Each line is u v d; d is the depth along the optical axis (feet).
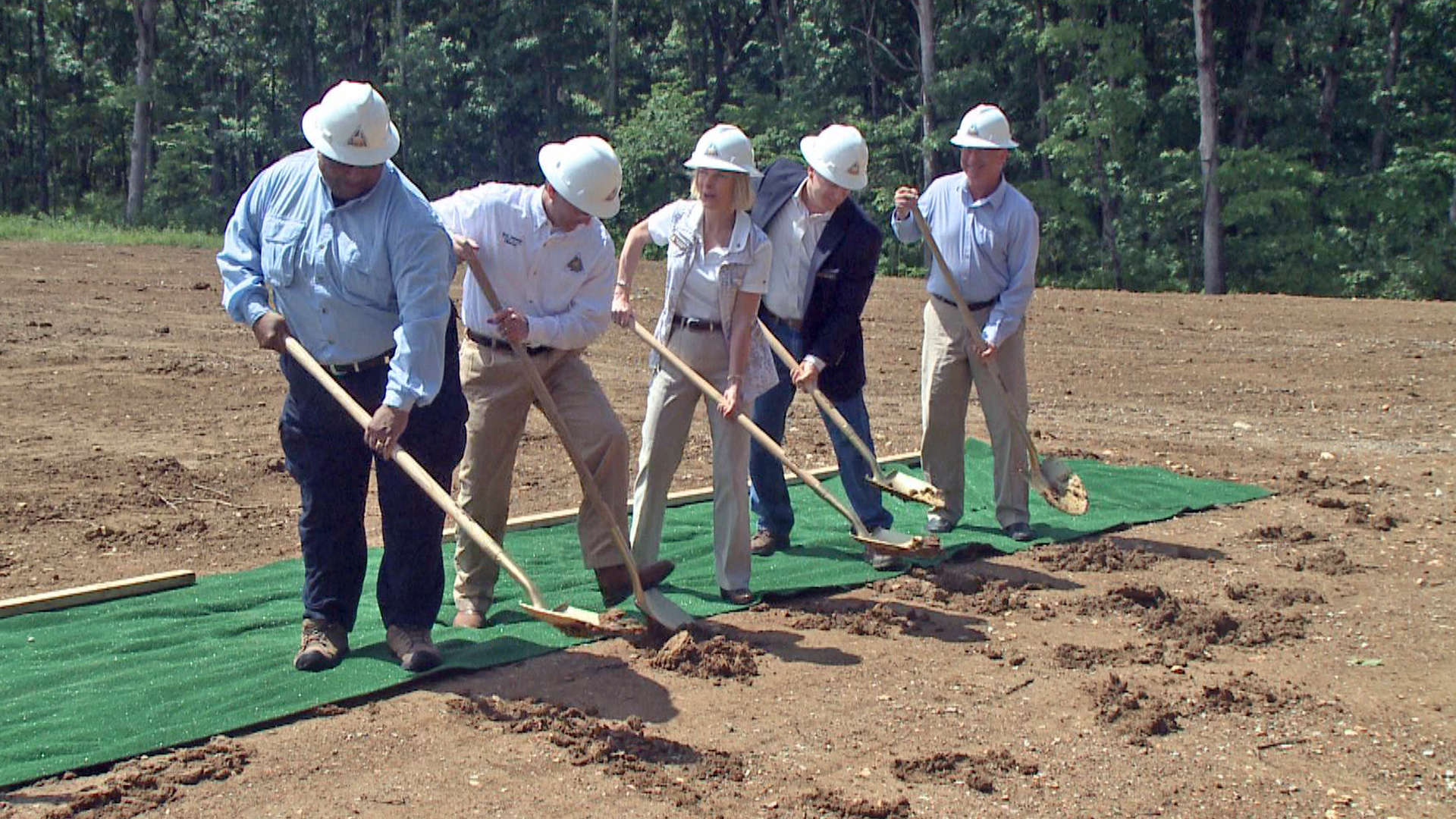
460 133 147.54
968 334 25.00
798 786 15.01
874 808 14.38
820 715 17.02
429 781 14.82
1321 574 23.68
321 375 16.57
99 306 57.41
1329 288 107.24
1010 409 24.73
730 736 16.28
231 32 160.25
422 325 16.34
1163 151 115.65
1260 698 17.88
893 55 136.46
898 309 67.87
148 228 126.00
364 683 17.25
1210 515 27.81
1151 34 122.31
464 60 150.10
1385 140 118.93
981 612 21.39
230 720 16.10
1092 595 22.24
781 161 23.02
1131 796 15.01
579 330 18.81
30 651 18.38
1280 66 117.39
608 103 159.02
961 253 24.82
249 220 17.38
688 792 14.71
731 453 20.94
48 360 43.55
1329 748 16.37
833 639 19.99
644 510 20.84
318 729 16.14
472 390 19.19
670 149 138.51
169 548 24.47
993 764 15.69
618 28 164.66
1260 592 22.39
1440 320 66.64
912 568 23.35
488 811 14.15
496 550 16.39
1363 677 18.70
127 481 29.04
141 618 19.93
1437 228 110.22
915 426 38.29
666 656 18.49
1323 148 115.24
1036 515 27.25
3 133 181.88
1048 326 63.16
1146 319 66.23
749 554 21.54
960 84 122.21
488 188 18.76
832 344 22.11
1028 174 132.05
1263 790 15.21
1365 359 53.52
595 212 18.10
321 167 16.60
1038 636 20.27
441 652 18.53
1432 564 24.18
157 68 167.84
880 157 128.36
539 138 152.05
